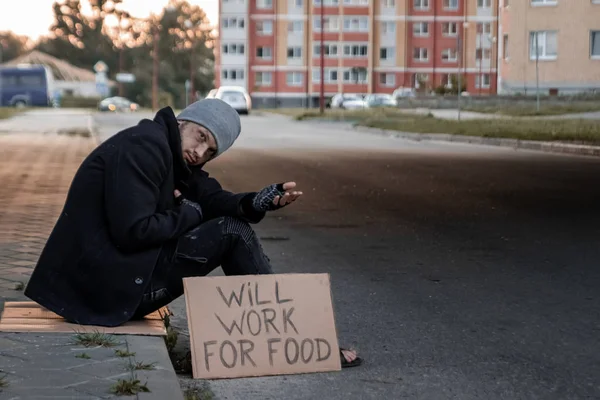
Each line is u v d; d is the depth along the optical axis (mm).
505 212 12039
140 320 5340
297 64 103875
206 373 4918
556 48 55969
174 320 6219
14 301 6125
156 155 4996
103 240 5047
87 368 4480
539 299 6988
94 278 5070
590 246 9383
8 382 4234
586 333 5992
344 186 15422
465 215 11781
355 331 6023
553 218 11445
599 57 55281
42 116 53562
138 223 4922
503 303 6852
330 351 5137
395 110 56375
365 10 102938
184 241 5160
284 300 5137
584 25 55250
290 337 5090
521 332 6016
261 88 104062
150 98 136500
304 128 41062
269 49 103875
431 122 36938
